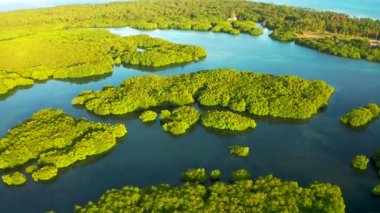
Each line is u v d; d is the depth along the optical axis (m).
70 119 188.00
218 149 173.38
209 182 150.38
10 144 168.62
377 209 138.50
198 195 130.75
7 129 193.88
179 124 184.00
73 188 151.12
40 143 168.12
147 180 154.62
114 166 163.00
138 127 190.62
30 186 152.12
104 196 133.62
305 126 189.50
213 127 186.50
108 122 196.38
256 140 179.50
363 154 168.88
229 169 159.88
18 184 151.75
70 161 161.50
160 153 171.12
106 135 173.88
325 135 182.50
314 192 132.62
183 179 151.00
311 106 195.38
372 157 164.12
